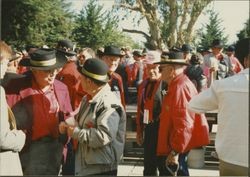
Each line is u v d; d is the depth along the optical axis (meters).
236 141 3.05
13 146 3.35
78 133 3.56
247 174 3.02
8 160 3.36
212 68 8.29
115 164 3.68
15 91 3.97
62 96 4.20
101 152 3.60
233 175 3.08
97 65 3.64
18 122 3.90
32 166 3.93
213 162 7.36
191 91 4.43
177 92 4.39
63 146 4.15
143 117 5.27
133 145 7.91
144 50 9.85
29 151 3.95
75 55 5.70
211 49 8.55
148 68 5.16
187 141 4.36
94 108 3.61
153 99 5.07
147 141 5.12
